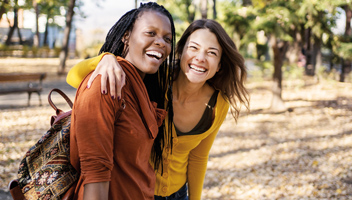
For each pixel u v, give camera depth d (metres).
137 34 1.52
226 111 2.21
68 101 1.76
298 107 11.95
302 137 8.59
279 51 11.28
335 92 14.65
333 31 11.46
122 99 1.39
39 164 1.45
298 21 9.77
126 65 1.47
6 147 6.72
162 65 1.84
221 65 2.10
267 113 11.13
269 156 7.21
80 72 1.49
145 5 1.59
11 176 5.25
